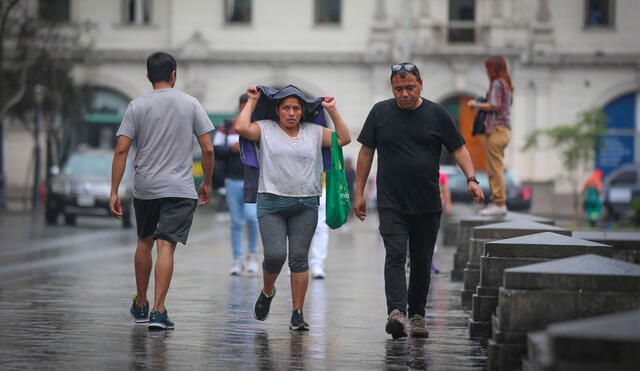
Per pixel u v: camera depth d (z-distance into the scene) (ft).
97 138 405.39
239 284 118.01
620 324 36.94
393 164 77.41
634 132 401.49
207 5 402.72
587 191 289.94
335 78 402.93
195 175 340.18
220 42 403.54
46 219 257.75
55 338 76.18
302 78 403.75
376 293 111.14
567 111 400.67
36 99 331.36
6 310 92.48
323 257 129.08
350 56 399.03
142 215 80.28
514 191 336.70
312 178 79.92
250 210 129.08
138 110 78.95
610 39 399.03
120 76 402.93
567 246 71.92
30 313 90.43
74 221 264.72
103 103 407.03
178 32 402.93
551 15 399.24
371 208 380.37
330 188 80.69
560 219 353.51
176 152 79.00
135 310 83.76
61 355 68.90
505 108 118.11
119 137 79.05
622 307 57.21
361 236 235.40
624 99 402.72
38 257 158.30
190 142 79.71
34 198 326.44
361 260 161.17
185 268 140.15
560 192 400.67
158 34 405.18
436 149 78.18
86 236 214.69
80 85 378.53
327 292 111.96
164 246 79.36
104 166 262.67
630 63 396.16
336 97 403.13
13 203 389.19
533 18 399.24
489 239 98.22
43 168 406.62
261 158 80.07
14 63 380.99
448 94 400.47
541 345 50.39
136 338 76.48
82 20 405.18
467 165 78.18
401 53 396.78
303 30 403.13
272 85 404.36
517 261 73.67
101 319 86.63
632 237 92.79
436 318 90.68
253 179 81.10
